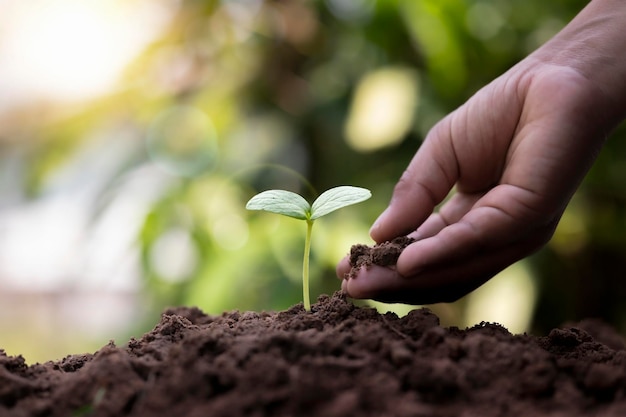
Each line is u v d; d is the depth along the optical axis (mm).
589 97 372
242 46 828
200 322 410
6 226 1154
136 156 796
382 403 314
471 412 316
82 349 969
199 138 795
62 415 324
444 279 385
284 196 388
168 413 312
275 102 835
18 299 1160
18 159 1010
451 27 669
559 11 723
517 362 332
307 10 824
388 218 416
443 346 340
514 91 394
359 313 370
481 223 373
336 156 797
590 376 329
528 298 674
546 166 369
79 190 976
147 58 817
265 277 728
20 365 353
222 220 740
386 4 702
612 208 737
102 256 928
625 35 386
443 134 420
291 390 313
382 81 689
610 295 776
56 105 879
